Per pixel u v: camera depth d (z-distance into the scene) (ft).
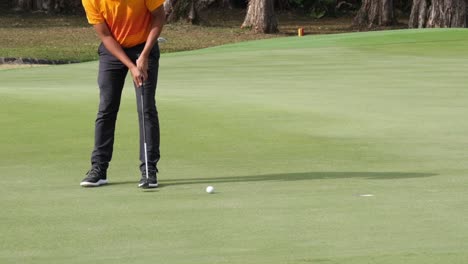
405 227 29.66
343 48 115.65
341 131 53.31
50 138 50.88
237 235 28.94
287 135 51.85
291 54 109.19
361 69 92.07
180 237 28.78
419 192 35.81
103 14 38.78
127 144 49.14
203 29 218.79
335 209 32.60
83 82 86.17
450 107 63.77
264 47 121.80
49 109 61.16
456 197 34.68
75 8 258.98
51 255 26.81
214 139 50.49
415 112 61.26
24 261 26.16
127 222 31.01
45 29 214.48
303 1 273.75
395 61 100.12
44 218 31.81
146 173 37.65
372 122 56.85
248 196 35.42
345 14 276.21
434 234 28.63
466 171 40.75
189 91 74.13
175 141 49.73
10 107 61.72
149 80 38.81
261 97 69.21
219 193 36.19
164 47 177.27
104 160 38.65
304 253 26.53
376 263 25.32
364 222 30.45
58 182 39.19
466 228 29.40
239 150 47.11
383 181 38.42
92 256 26.63
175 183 38.65
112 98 39.11
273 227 29.94
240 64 99.50
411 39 123.95
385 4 232.94
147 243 28.09
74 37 195.11
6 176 40.65
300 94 71.56
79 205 34.12
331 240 28.07
